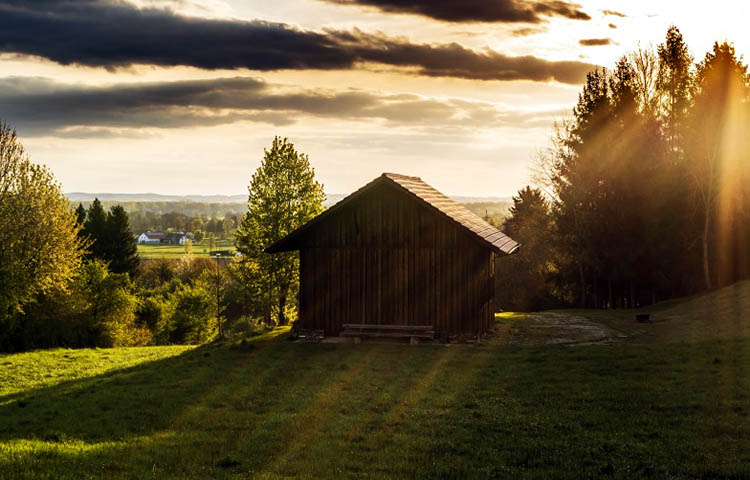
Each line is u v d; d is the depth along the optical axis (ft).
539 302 240.53
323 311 96.58
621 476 37.68
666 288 178.70
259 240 156.25
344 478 39.22
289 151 158.30
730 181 165.17
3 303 138.82
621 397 54.49
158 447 47.26
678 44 181.06
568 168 196.85
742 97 162.71
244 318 233.35
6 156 146.30
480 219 126.72
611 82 191.01
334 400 59.67
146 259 414.41
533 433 46.88
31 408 62.64
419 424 50.78
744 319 97.45
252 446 46.91
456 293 91.50
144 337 209.87
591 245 183.93
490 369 70.49
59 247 148.56
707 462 38.78
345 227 95.91
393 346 88.69
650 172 173.17
